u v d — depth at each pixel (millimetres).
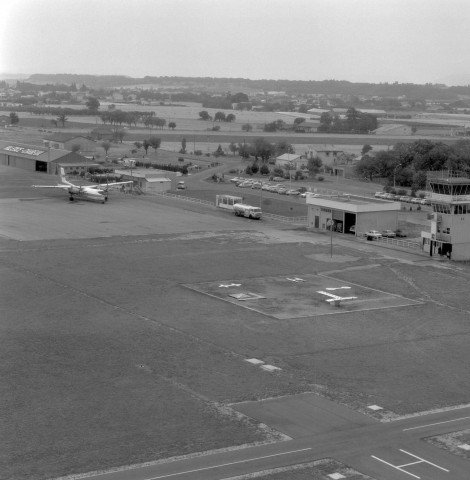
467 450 44062
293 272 88625
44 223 113625
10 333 62844
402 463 42375
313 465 41875
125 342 61656
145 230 111312
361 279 86375
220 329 66062
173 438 44531
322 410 49188
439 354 61625
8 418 46500
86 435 44531
